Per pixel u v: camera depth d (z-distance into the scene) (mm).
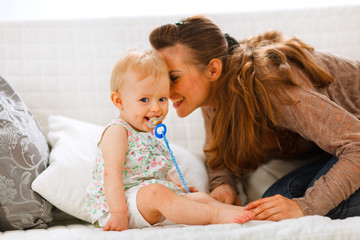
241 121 1457
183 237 1079
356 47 2148
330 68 1520
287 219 1185
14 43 2027
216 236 1084
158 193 1222
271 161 1830
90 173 1450
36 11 2430
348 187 1262
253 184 1772
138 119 1336
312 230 1110
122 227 1201
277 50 1440
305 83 1386
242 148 1513
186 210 1217
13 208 1320
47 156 1501
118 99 1362
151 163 1354
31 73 2004
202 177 1685
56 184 1378
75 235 1148
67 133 1670
